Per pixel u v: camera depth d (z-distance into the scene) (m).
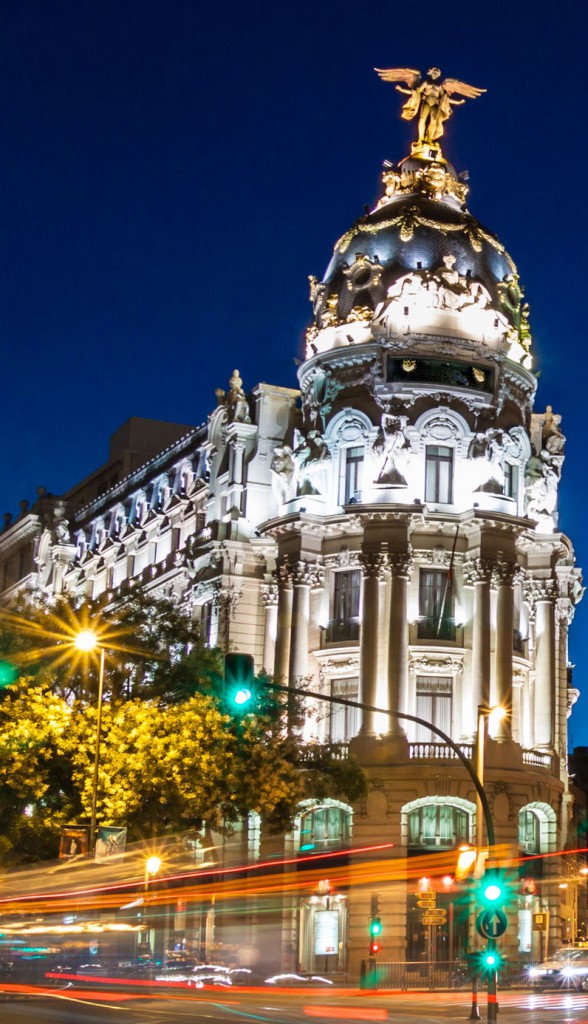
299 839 78.69
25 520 126.25
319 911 76.69
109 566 108.25
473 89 91.69
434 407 80.56
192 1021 36.88
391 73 91.69
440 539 79.81
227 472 88.00
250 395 90.06
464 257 84.88
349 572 81.12
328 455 82.50
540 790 78.75
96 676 61.03
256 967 76.69
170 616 66.75
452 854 75.44
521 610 83.56
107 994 46.09
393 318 81.62
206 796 56.75
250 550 85.69
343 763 67.62
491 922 36.16
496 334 82.88
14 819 53.19
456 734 78.25
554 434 88.06
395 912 74.00
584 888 109.75
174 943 78.00
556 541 84.44
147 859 53.28
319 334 85.25
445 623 79.12
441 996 61.16
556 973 67.75
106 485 119.50
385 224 85.88
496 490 80.44
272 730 67.38
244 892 78.88
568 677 107.19
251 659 33.09
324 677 80.25
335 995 58.88
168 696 62.56
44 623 61.12
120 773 54.41
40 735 53.16
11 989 44.12
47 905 54.44
